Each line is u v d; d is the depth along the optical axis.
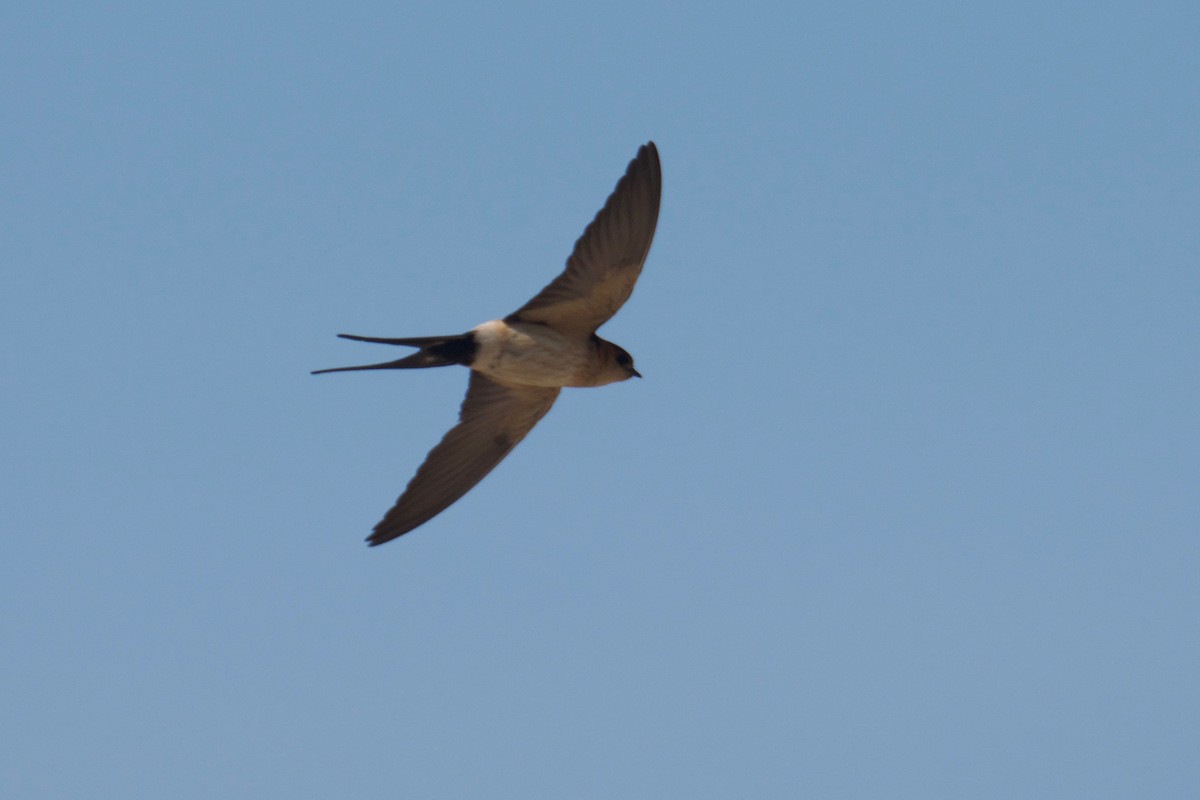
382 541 14.95
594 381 14.49
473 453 15.34
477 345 13.77
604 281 13.46
